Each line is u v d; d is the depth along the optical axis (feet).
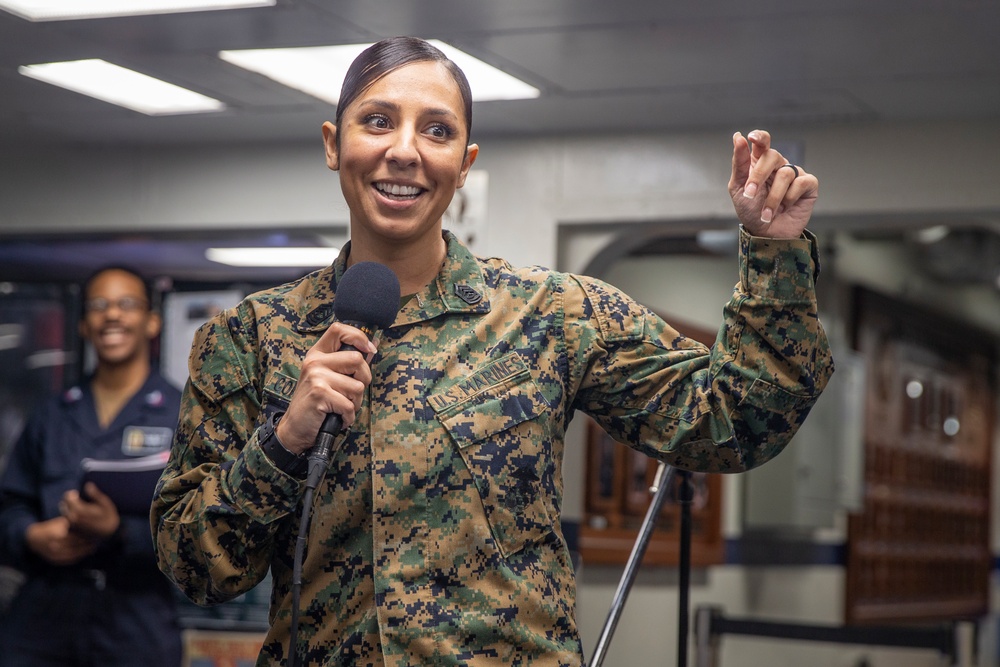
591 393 5.57
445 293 5.49
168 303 18.71
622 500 22.34
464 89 5.55
